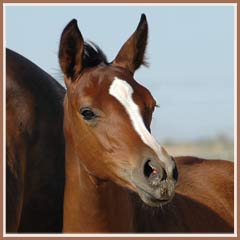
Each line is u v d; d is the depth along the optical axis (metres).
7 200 12.31
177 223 12.93
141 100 10.97
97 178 11.45
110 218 11.73
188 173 14.60
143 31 12.02
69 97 11.70
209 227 13.50
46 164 13.36
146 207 12.60
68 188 12.04
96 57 11.75
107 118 10.98
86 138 11.27
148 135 10.73
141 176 10.49
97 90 11.16
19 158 12.90
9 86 13.16
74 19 11.60
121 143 10.80
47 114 13.51
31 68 13.69
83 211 11.77
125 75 11.34
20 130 13.07
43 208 13.32
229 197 14.41
